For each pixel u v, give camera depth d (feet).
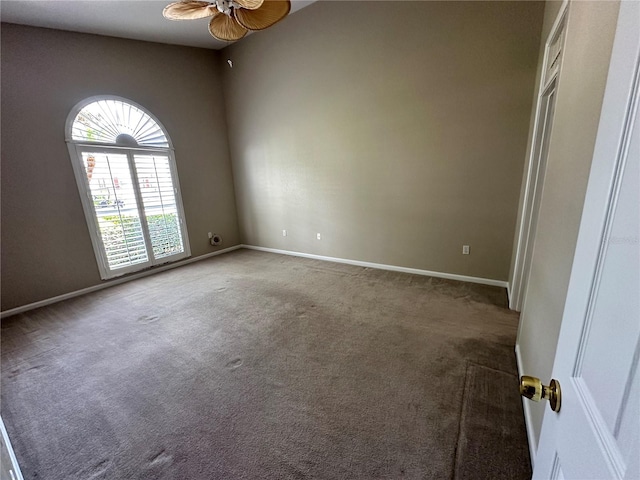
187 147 15.20
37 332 9.12
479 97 10.10
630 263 1.35
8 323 9.75
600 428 1.49
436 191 11.58
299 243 16.19
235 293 11.46
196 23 12.10
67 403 6.20
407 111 11.43
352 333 8.36
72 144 11.31
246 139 16.46
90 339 8.61
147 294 11.67
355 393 6.16
